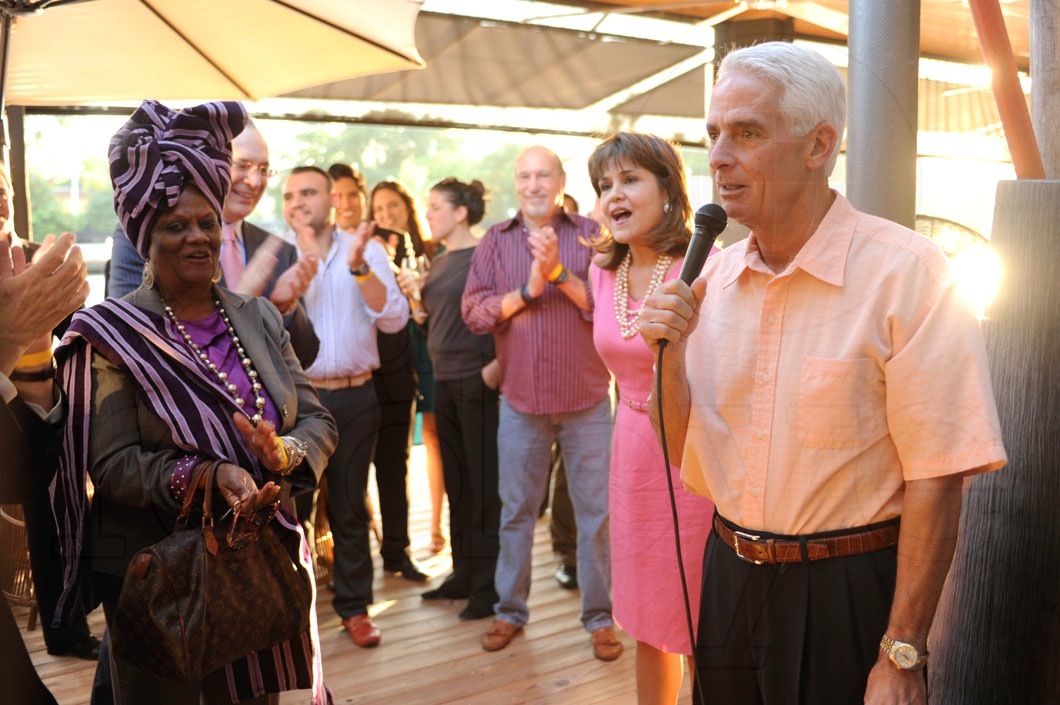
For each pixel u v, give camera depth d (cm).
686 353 155
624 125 296
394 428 219
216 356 162
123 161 153
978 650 182
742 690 154
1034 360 173
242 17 223
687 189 200
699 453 153
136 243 158
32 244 162
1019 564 177
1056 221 171
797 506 141
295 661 165
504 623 213
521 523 218
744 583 148
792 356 141
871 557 140
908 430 134
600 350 203
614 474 204
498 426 222
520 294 215
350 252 215
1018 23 221
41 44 212
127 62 223
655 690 202
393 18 235
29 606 157
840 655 141
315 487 167
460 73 286
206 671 152
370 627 204
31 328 146
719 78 141
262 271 197
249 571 154
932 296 134
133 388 154
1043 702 176
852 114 207
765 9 259
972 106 228
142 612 149
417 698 188
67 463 153
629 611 202
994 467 132
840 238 139
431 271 225
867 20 203
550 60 296
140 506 152
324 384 211
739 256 150
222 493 150
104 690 162
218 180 158
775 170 137
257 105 262
